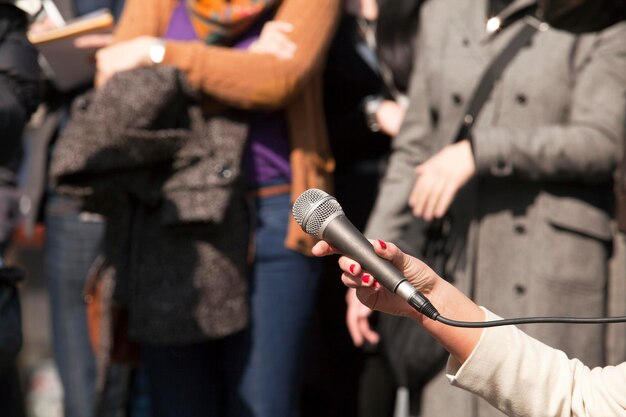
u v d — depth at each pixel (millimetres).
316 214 3016
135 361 5176
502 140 4559
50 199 6004
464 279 4699
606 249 4672
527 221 4633
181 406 5098
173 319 4855
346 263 3021
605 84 4594
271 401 5090
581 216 4602
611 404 3059
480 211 4691
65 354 6078
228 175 4844
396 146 5012
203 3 5043
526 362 3100
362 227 5672
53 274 6039
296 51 4953
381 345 4902
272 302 5051
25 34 4738
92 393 6082
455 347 3113
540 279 4586
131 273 4914
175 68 4832
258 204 5043
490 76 4672
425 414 4820
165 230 4879
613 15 4629
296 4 5043
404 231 4922
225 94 4883
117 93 4770
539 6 4660
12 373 5320
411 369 4809
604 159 4543
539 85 4602
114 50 4941
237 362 5086
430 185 4621
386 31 5242
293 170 5070
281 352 5086
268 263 5047
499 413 4664
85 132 4785
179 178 4824
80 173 4855
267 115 5066
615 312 4680
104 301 4996
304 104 5129
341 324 5688
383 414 5645
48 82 5895
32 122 6246
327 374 5746
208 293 4875
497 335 3104
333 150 5590
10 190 5066
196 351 5086
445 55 4789
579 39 4641
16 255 9781
